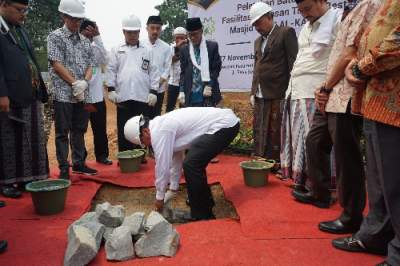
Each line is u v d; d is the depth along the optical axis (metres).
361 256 2.66
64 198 3.79
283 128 4.35
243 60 6.52
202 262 2.65
